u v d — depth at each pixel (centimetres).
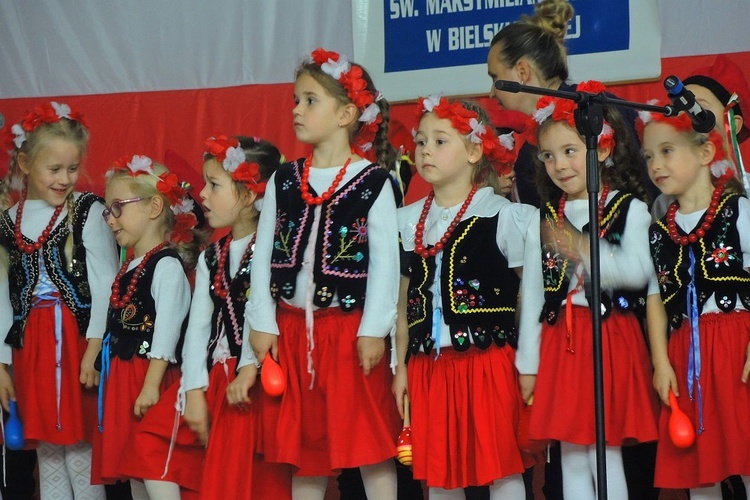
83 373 646
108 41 934
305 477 577
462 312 552
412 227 582
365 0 880
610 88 837
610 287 545
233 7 918
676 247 541
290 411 562
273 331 569
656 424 541
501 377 549
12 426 653
